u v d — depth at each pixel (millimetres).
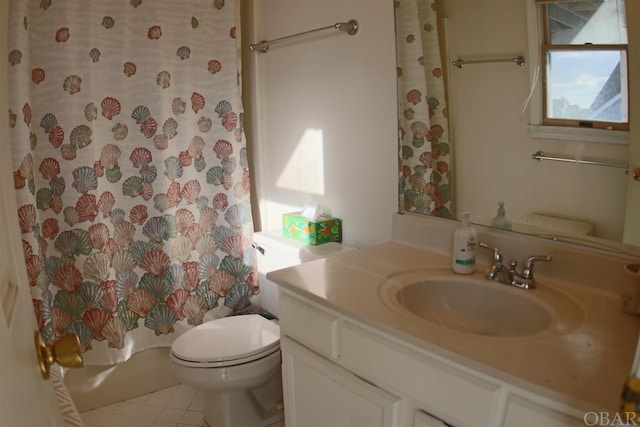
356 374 1259
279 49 2191
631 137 1161
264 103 2359
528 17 1287
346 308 1216
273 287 2297
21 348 600
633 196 1183
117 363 2166
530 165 1353
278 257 2156
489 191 1457
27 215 1864
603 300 1221
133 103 2066
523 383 890
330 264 1532
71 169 1951
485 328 1347
